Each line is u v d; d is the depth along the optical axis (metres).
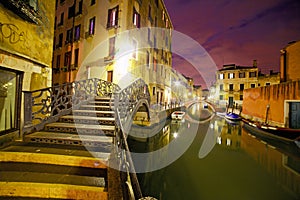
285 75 18.98
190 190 7.55
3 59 4.49
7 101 4.89
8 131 4.83
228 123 25.62
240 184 8.09
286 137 13.23
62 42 19.56
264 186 8.04
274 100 17.05
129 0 15.88
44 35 6.33
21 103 5.27
